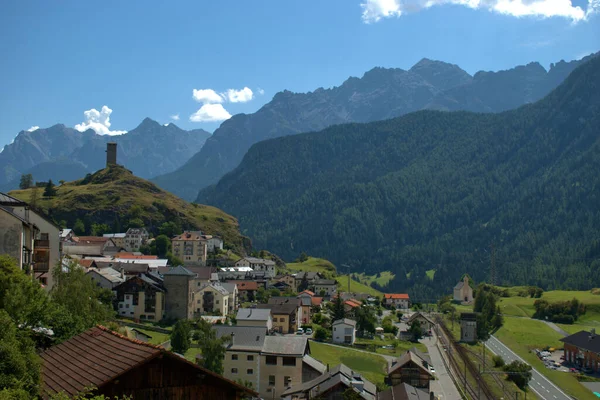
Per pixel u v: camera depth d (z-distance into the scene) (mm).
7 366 30344
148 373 28516
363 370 118188
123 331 75062
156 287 142625
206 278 180000
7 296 45812
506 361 155375
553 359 169625
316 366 97938
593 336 163875
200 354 96125
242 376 96938
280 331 152000
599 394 128750
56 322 49500
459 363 139000
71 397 26688
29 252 74062
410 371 103750
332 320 173750
